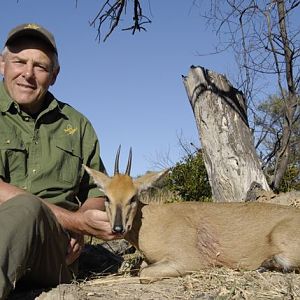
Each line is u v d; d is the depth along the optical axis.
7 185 1.15
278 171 2.19
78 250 1.29
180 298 1.09
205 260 1.45
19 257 0.96
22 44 1.28
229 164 2.15
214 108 2.21
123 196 1.41
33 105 1.29
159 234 1.47
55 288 1.11
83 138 1.40
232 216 1.48
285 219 1.46
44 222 1.04
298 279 1.18
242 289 1.09
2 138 1.24
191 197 2.99
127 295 1.12
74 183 1.34
